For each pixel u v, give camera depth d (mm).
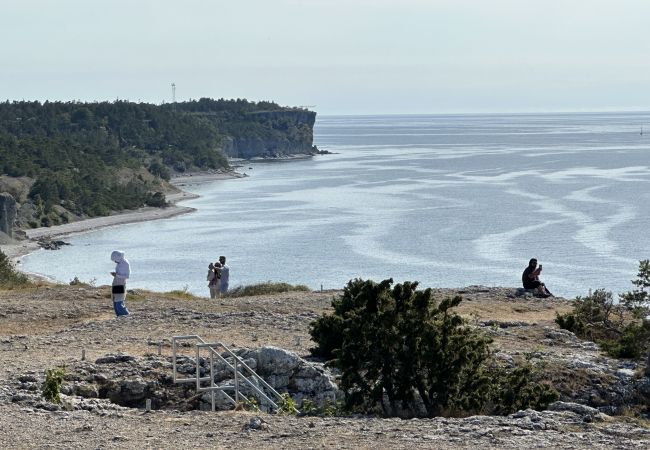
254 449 18188
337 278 130250
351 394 26594
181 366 29578
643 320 35531
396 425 20516
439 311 27047
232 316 40125
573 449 18125
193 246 174625
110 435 19469
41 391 25375
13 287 54906
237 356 29406
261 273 137000
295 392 29688
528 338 37969
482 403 26016
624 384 31344
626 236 160250
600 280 120875
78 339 34500
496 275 127500
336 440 18922
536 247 151875
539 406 26062
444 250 153000
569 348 36719
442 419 21438
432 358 25891
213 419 21312
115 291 40500
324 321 32500
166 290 122250
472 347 26594
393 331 26094
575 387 30891
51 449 18234
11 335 35625
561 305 48688
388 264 140625
